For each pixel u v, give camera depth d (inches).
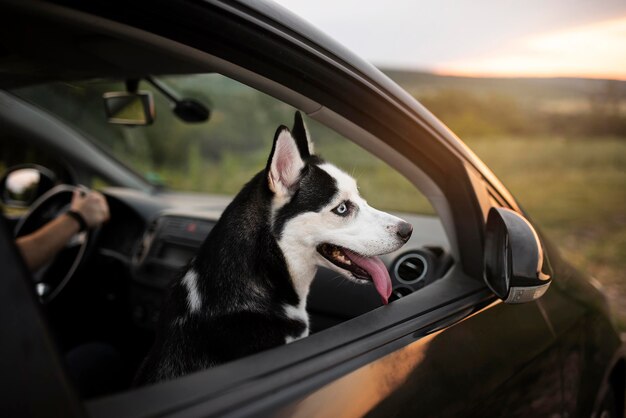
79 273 102.8
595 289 81.3
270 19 40.1
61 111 120.2
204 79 103.3
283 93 44.6
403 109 50.9
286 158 62.1
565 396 64.7
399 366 43.3
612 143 483.5
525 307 60.4
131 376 81.4
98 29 36.3
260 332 55.7
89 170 124.6
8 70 73.0
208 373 35.8
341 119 48.8
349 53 47.1
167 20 35.3
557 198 338.6
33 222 104.8
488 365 51.1
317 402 36.4
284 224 61.4
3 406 23.7
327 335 43.9
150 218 113.3
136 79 88.9
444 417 44.6
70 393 26.4
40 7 33.7
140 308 108.4
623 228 271.9
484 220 58.7
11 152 121.8
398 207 181.2
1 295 25.2
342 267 65.1
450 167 56.8
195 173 346.0
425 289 56.5
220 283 55.9
